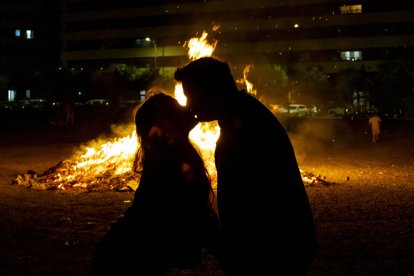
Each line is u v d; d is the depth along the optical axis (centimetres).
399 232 787
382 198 1099
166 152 346
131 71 8188
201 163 355
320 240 740
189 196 344
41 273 595
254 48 8131
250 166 303
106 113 5116
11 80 8925
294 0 7881
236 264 310
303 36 7900
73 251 690
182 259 346
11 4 9844
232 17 8288
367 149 2420
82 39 9569
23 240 750
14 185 1312
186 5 8619
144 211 344
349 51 7669
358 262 629
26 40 9981
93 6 9494
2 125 4197
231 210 307
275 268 307
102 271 347
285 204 306
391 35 7438
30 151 2261
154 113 348
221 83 317
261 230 303
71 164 1455
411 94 5978
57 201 1075
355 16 7600
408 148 2434
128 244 343
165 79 7906
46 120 4766
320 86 7175
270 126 311
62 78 8450
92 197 1124
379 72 6431
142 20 9062
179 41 8738
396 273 585
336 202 1051
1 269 611
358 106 6600
